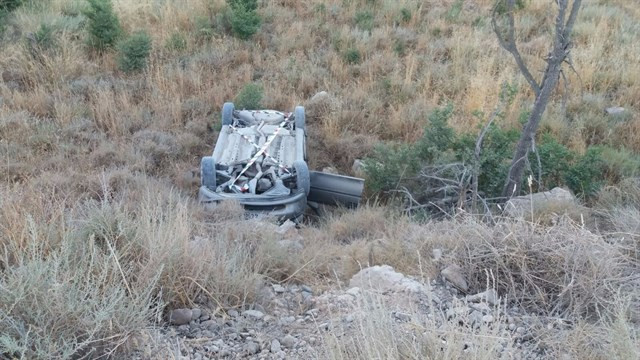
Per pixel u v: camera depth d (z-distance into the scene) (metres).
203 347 3.54
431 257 4.82
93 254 3.30
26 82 10.94
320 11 14.41
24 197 4.82
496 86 10.72
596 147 8.44
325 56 12.55
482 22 14.18
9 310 2.96
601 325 3.60
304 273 4.79
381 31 13.53
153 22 13.59
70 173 7.90
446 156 7.87
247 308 4.05
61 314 3.04
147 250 3.94
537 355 3.44
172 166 8.99
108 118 10.03
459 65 12.16
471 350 2.81
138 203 6.10
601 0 15.62
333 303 4.14
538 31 13.84
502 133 8.06
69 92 10.64
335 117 10.20
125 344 3.22
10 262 3.68
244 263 4.42
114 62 11.80
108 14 12.04
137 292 3.44
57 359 2.94
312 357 3.33
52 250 3.71
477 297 4.08
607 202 7.05
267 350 3.54
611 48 12.98
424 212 6.99
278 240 5.36
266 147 7.88
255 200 7.09
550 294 4.07
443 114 8.16
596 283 3.98
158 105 10.33
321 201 7.87
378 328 2.86
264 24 13.83
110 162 8.70
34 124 9.55
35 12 13.23
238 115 9.19
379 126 10.39
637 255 4.73
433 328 2.85
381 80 11.72
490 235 4.48
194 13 13.62
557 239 4.37
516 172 7.05
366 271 4.54
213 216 6.50
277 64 12.19
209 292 3.97
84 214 4.56
